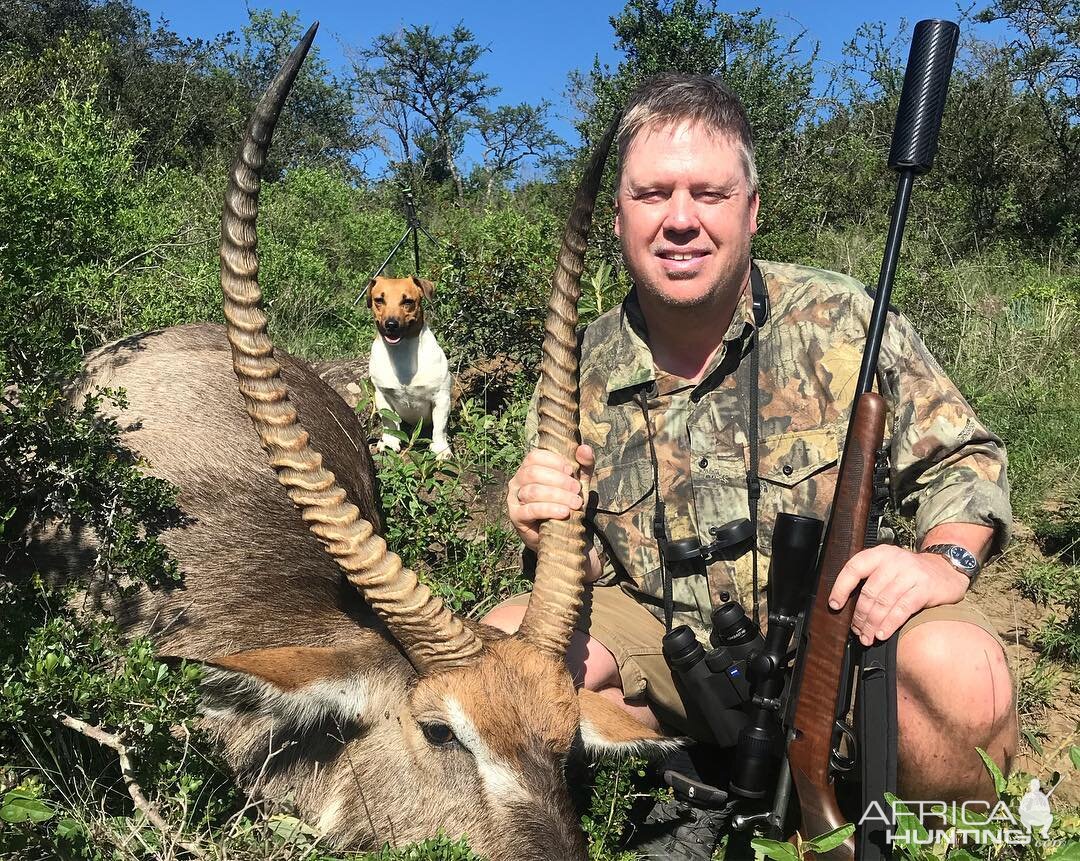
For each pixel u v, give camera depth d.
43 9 6.91
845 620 0.79
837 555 0.80
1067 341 2.57
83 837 0.74
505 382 2.31
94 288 1.58
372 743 0.85
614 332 1.03
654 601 0.99
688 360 0.98
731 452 0.96
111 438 1.01
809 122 4.90
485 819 0.79
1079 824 0.73
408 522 1.38
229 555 1.02
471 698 0.79
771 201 3.09
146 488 0.97
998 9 5.46
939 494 0.90
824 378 0.95
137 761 0.80
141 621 0.97
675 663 0.91
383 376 2.08
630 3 4.60
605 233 2.32
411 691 0.83
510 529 1.49
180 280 2.03
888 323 0.96
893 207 0.88
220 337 1.38
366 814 0.85
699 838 0.95
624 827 0.96
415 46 13.39
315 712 0.83
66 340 1.41
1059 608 1.45
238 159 0.76
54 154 1.62
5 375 0.97
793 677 0.83
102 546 0.97
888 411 0.94
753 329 0.96
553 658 0.83
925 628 0.82
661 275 0.94
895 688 0.78
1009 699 0.81
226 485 1.08
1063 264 4.37
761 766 0.85
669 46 4.50
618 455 0.99
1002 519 0.88
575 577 0.86
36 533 1.01
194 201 3.22
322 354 2.52
